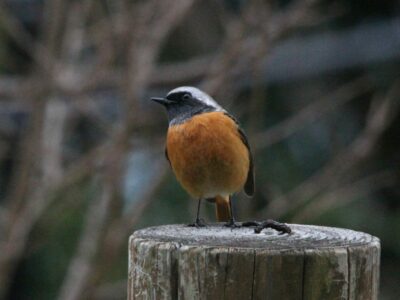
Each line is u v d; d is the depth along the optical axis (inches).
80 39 490.9
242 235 249.6
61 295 503.2
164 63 634.2
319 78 642.2
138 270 240.2
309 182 537.0
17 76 609.9
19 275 589.3
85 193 557.9
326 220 593.3
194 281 228.4
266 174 603.2
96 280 464.1
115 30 439.8
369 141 491.5
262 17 442.9
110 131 478.6
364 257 231.3
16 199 468.4
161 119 540.4
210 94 450.0
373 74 629.9
